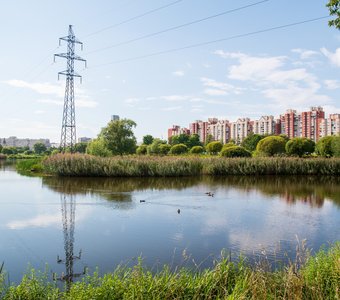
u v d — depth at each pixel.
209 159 35.16
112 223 12.99
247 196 20.28
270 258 8.88
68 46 40.53
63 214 14.61
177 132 153.38
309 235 11.48
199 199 18.95
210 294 5.35
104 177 30.22
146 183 26.55
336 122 106.62
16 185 24.64
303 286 5.50
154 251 9.54
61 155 32.81
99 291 5.14
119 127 57.75
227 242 10.52
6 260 8.84
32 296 5.23
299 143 47.97
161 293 5.30
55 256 9.14
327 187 24.92
